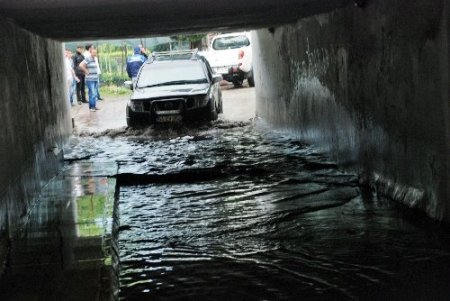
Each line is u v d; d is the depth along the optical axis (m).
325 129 9.99
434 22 5.77
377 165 7.62
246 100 20.91
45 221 6.58
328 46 9.37
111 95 26.78
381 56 7.18
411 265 5.20
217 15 8.49
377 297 4.64
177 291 4.96
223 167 9.93
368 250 5.62
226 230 6.55
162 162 10.65
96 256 5.32
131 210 7.55
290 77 12.20
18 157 6.80
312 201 7.51
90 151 12.23
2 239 5.48
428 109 6.04
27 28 8.47
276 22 10.94
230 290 4.93
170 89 15.18
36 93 8.91
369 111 7.77
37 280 4.80
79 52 21.47
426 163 6.19
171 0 6.91
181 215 7.24
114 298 4.70
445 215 5.86
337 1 8.01
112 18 7.81
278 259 5.57
